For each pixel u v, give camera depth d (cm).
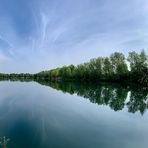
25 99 4097
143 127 2344
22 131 2062
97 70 10156
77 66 12769
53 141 1833
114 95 4944
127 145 1819
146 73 7581
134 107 3475
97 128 2267
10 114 2762
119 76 8938
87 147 1736
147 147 1789
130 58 8356
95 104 3719
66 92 5566
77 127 2280
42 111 3009
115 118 2719
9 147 1670
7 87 6994
